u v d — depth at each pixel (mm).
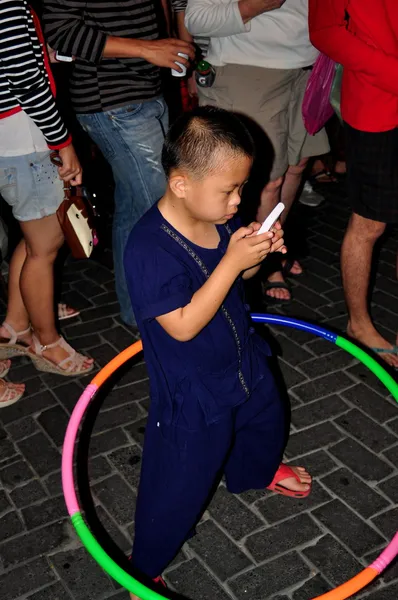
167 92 5215
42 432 3127
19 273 3293
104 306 3992
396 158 2908
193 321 1861
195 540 2607
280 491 2762
